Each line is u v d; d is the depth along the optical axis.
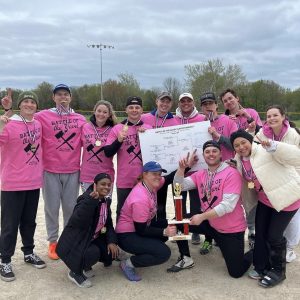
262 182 4.52
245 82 52.75
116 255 5.04
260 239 4.92
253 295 4.57
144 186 5.12
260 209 4.92
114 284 4.90
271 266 4.94
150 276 5.12
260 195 4.84
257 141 4.90
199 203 5.71
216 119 5.93
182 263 5.25
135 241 4.95
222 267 5.37
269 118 4.88
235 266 4.96
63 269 5.34
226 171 4.96
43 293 4.68
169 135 5.60
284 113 4.94
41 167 5.29
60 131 5.54
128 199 5.08
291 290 4.68
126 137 5.55
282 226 4.69
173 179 5.51
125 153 5.56
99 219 4.90
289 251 5.51
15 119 5.05
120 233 5.09
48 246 6.19
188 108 5.92
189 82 52.72
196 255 5.79
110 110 5.71
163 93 5.83
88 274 5.08
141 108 5.56
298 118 45.38
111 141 5.49
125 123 5.59
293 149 4.33
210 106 5.89
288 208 4.62
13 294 4.65
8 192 5.01
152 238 5.04
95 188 4.81
